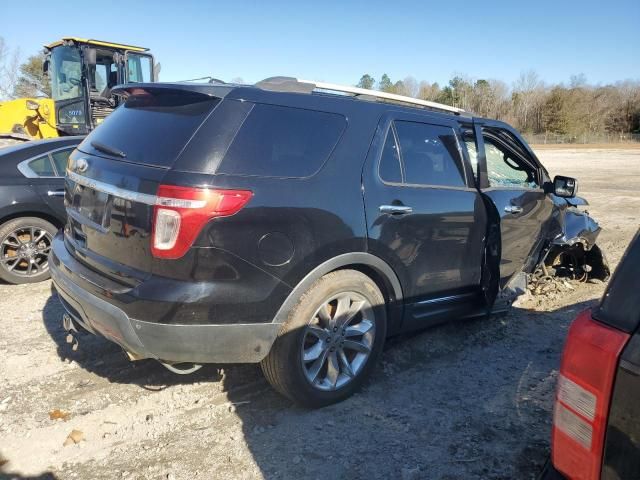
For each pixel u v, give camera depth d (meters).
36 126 11.01
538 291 5.72
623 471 1.44
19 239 5.70
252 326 2.93
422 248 3.71
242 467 2.85
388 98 3.90
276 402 3.48
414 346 4.34
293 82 3.38
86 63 10.37
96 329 3.14
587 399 1.54
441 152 3.99
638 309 1.49
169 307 2.75
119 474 2.79
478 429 3.22
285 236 2.98
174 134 2.98
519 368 4.04
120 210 2.94
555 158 34.12
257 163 2.98
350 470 2.84
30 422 3.21
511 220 4.54
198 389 3.63
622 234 9.27
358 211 3.29
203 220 2.74
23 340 4.34
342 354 3.43
